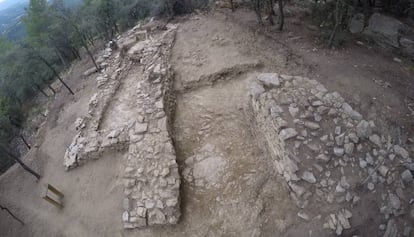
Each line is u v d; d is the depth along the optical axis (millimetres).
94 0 25766
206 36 16016
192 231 8086
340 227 6871
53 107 17938
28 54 18828
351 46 13758
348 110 8492
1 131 16500
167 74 13062
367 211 7039
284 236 7172
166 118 10695
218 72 12812
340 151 7699
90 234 8969
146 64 14609
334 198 7203
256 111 9508
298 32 14914
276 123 8266
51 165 12570
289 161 7668
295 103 8727
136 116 11680
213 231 7930
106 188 10125
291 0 18641
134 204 8547
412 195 7270
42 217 10430
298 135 8000
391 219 7023
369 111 9477
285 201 7750
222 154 9867
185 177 9422
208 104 11961
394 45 14125
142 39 18266
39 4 24250
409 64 12695
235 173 9109
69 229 9461
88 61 21797
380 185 7289
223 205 8398
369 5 16828
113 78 15742
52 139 14375
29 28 23391
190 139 10750
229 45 14633
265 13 17125
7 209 10367
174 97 12688
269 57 13219
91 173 10914
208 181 9164
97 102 13969
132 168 9258
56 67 23812
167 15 20828
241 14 17938
